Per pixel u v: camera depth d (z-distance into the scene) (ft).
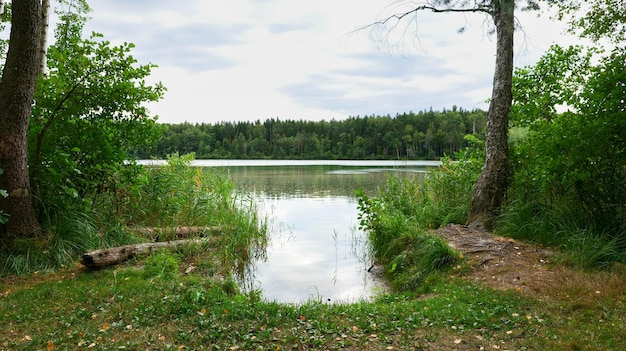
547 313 16.47
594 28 36.58
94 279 21.34
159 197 35.81
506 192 31.99
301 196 66.28
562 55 36.32
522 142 33.22
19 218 23.63
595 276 20.45
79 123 28.35
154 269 22.98
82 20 44.50
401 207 41.29
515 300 18.12
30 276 21.59
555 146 26.94
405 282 24.11
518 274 21.77
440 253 24.93
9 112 23.30
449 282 22.04
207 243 31.32
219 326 15.20
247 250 32.96
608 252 22.49
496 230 30.14
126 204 33.01
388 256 29.86
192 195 40.37
